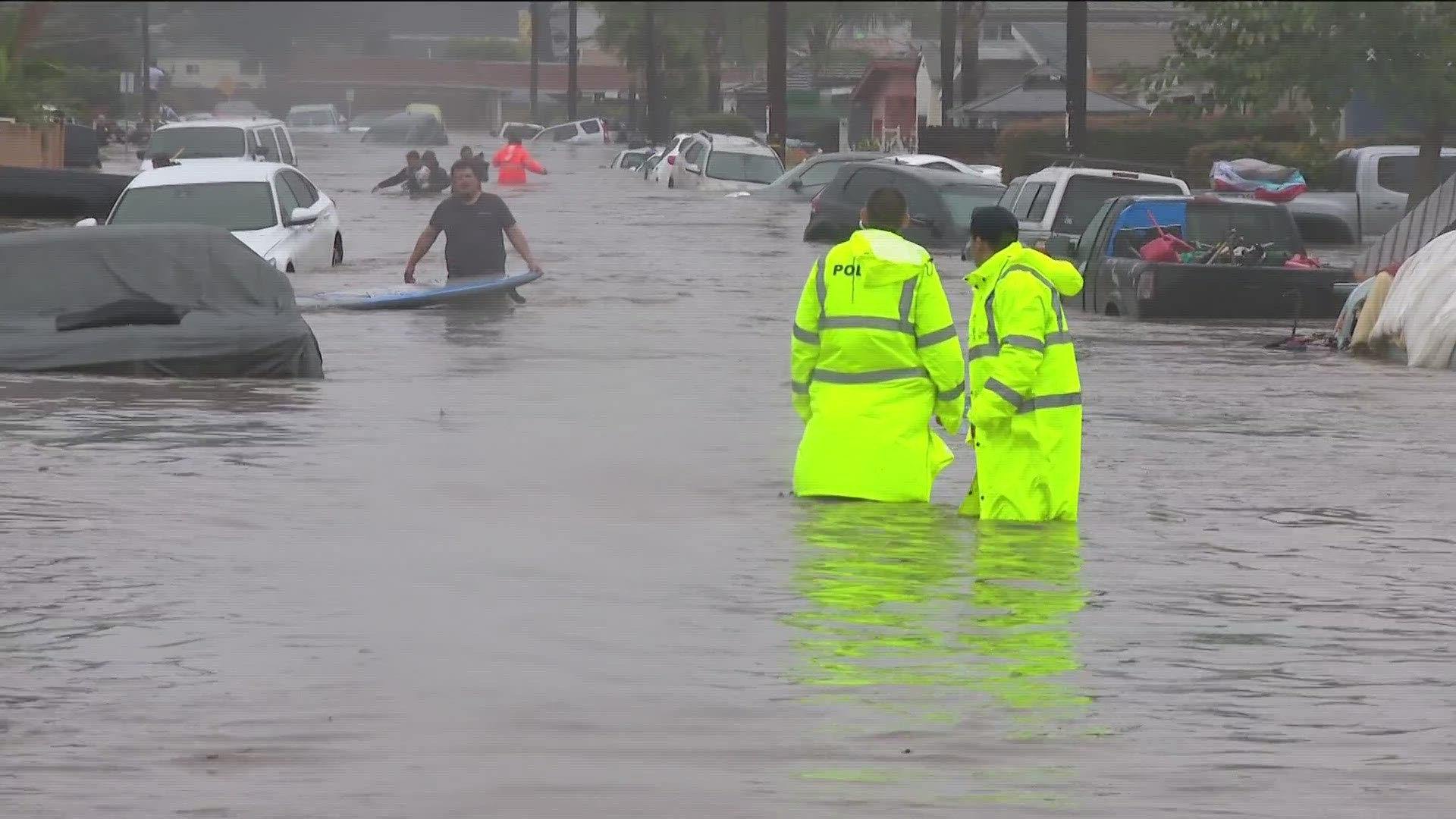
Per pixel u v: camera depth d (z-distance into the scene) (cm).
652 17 8850
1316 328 6612
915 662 2186
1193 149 12200
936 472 3225
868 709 1997
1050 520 3059
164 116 15788
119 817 1644
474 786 1734
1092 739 1912
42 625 2281
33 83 11431
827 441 3186
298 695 2014
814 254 9381
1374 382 5097
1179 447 3928
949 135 16288
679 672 2123
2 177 9044
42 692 2012
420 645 2216
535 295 7188
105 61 10181
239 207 7269
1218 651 2270
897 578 2623
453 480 3328
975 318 3069
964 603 2483
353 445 3681
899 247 3175
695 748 1856
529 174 18000
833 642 2264
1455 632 2380
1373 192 10125
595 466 3503
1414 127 10900
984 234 3050
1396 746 1906
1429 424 4303
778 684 2081
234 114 11650
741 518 3028
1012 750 1870
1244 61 10719
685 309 6744
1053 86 17925
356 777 1758
